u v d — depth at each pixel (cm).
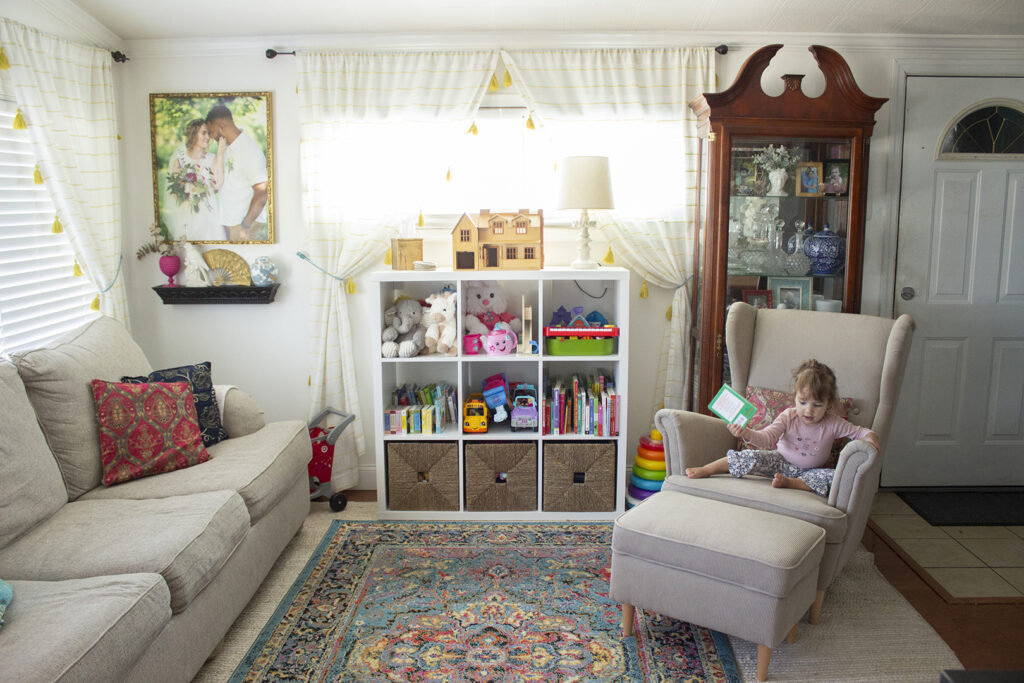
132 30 319
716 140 305
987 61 329
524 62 326
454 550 288
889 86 331
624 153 329
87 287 315
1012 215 341
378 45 326
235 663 215
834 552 225
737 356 282
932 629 235
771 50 293
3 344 266
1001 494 354
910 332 252
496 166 337
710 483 244
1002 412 354
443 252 344
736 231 315
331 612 242
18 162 274
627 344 310
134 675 168
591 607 246
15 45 262
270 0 289
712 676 210
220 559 207
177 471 247
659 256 334
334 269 338
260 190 339
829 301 320
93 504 221
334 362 342
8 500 199
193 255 338
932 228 341
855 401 261
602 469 313
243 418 289
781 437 256
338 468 346
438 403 322
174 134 337
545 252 345
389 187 333
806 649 223
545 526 311
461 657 218
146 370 282
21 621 156
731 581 202
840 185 312
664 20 310
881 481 357
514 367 352
